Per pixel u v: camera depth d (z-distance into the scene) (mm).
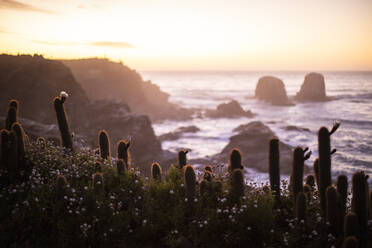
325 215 4648
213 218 4410
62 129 6137
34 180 4777
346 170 34281
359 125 62938
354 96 137250
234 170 4766
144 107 99875
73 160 5805
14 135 5105
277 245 4289
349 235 3836
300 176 4793
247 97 157125
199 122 84188
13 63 49500
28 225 4203
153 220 4586
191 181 4750
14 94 46125
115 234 4285
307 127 69000
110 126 40062
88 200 4492
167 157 38844
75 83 52062
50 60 52000
